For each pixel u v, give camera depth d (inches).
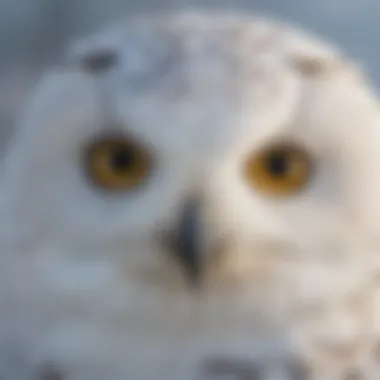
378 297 112.7
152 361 112.9
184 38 112.2
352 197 112.0
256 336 112.7
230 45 112.0
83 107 111.9
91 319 112.7
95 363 113.0
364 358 113.2
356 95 112.0
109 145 111.9
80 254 112.4
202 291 112.3
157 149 111.7
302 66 112.0
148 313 112.6
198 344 112.7
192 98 111.5
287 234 112.0
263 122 111.6
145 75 111.8
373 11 182.2
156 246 112.0
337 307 112.7
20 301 113.0
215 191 111.7
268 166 111.9
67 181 112.2
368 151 112.0
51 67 113.8
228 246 111.8
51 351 113.0
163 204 111.7
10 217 112.7
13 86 177.2
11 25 192.5
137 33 112.6
